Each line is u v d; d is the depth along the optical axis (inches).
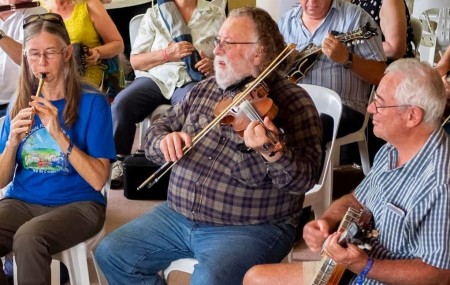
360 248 66.8
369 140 145.0
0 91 132.0
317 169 82.3
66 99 92.2
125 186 141.0
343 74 129.1
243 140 83.7
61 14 138.4
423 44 184.2
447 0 176.4
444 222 65.2
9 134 93.7
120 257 87.6
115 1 181.0
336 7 130.8
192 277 82.2
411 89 67.7
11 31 131.3
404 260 67.2
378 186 72.8
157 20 146.6
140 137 155.2
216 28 146.6
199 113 90.4
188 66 144.8
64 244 88.4
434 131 68.8
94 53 137.8
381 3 145.3
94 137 92.8
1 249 89.1
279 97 84.8
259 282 78.5
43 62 89.7
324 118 122.6
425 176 67.2
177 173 89.1
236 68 84.9
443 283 66.3
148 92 145.6
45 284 86.1
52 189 93.9
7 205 93.4
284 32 137.0
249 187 84.6
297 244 121.0
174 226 89.7
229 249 82.5
